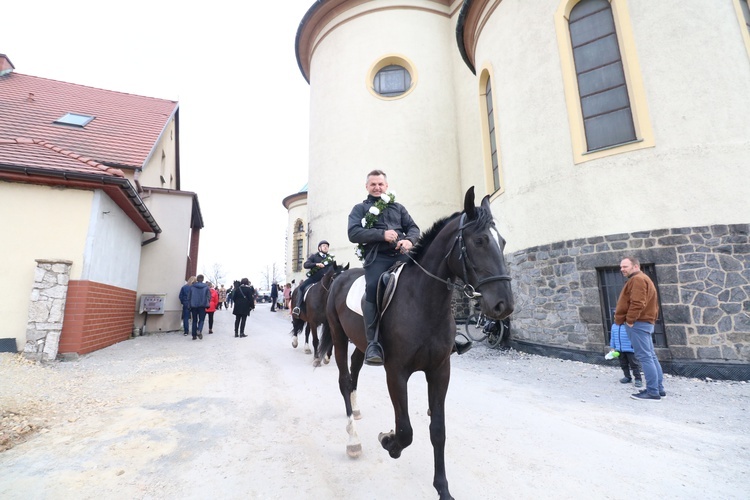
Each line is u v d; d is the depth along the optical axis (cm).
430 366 273
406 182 1423
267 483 292
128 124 1376
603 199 714
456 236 264
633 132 710
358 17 1570
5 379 544
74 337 730
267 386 586
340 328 425
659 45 689
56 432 391
